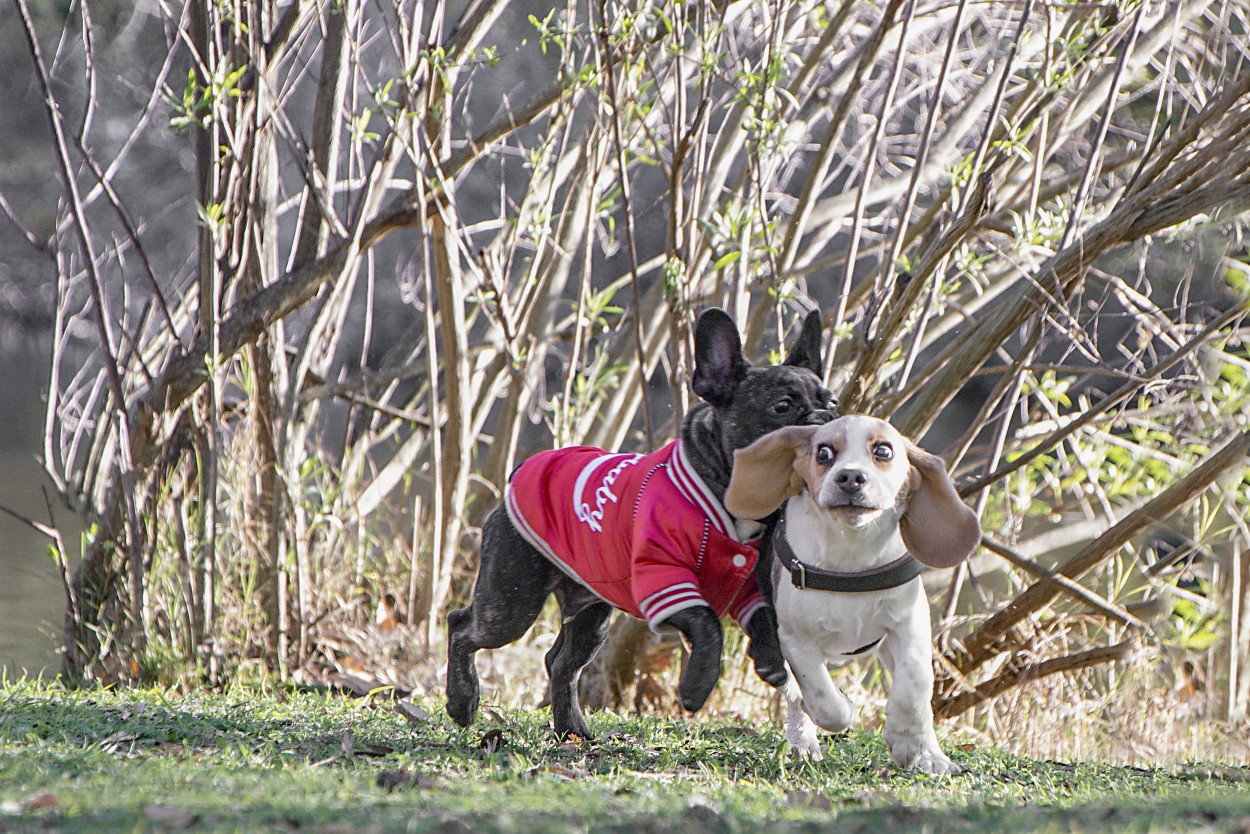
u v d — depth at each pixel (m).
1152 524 7.91
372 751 6.03
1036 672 8.46
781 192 11.80
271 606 9.20
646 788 5.11
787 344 10.58
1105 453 9.09
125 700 7.34
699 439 6.14
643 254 19.27
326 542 10.08
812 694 5.69
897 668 5.78
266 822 3.96
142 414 9.09
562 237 10.73
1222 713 8.44
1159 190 7.24
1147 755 8.01
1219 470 7.56
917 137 11.13
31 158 26.73
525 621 6.55
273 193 9.75
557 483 6.30
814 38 9.95
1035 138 9.44
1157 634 8.48
